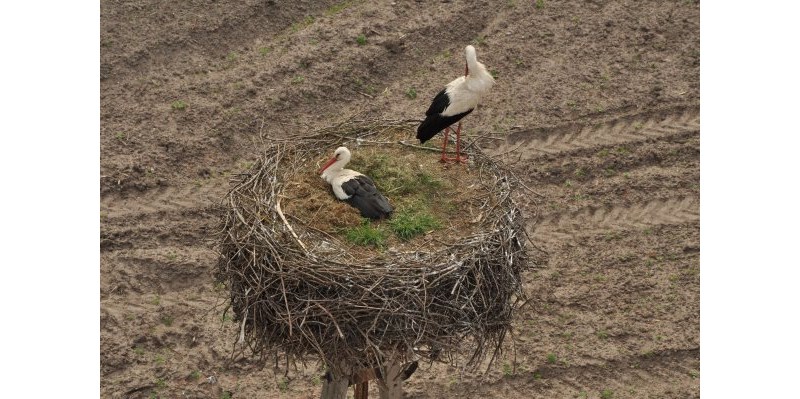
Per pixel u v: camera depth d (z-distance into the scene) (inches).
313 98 673.0
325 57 701.3
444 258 358.6
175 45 700.7
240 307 376.2
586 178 626.8
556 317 543.8
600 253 580.1
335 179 391.2
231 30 716.7
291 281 349.1
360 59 699.4
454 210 391.2
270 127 651.5
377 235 370.3
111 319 534.9
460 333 365.7
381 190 399.5
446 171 413.4
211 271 561.9
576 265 573.0
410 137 438.9
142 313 538.0
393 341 357.7
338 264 350.6
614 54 719.7
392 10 747.4
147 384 504.7
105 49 687.7
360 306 343.6
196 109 655.8
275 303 351.9
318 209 382.3
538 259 573.0
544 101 677.3
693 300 552.4
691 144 644.7
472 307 355.3
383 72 698.8
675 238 589.0
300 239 365.4
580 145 645.9
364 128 441.7
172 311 540.4
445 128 416.2
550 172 626.8
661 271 569.6
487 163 421.1
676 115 668.7
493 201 395.5
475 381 509.0
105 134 633.6
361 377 390.6
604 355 523.8
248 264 356.8
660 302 552.1
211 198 600.7
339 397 394.3
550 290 557.6
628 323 541.0
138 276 557.6
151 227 581.3
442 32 730.8
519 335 534.0
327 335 354.6
